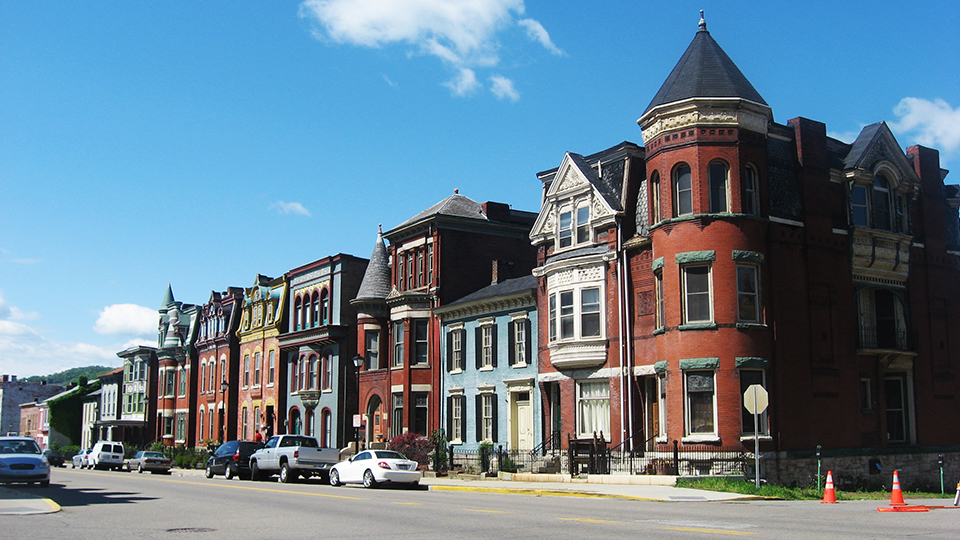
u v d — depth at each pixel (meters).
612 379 33.78
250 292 65.94
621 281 33.72
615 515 17.36
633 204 34.25
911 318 35.47
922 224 36.78
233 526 15.41
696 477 27.03
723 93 30.61
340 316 54.19
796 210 32.44
